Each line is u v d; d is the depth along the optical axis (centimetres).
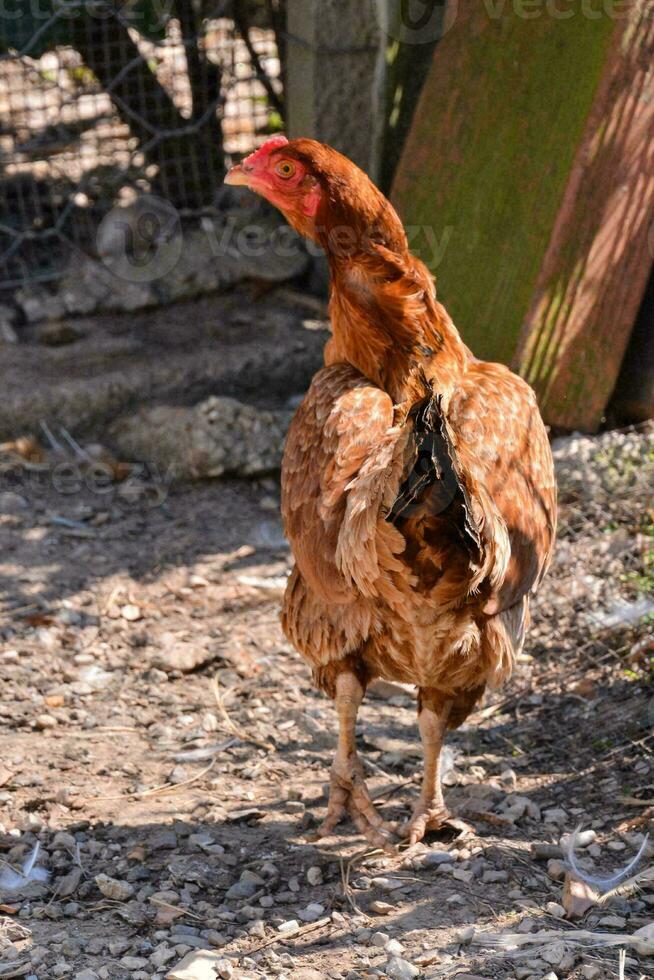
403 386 372
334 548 335
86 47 778
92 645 518
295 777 424
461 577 303
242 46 834
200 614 544
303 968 314
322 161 376
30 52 776
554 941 316
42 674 494
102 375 711
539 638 488
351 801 381
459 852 366
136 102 798
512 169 611
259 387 734
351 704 364
